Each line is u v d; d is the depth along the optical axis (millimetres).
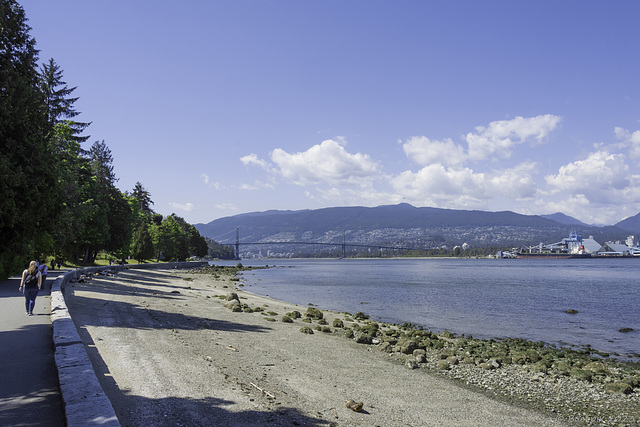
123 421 7395
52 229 26875
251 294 45406
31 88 25031
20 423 6254
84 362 8367
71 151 54906
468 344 21297
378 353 18031
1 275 30938
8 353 10062
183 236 135250
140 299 26969
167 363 11602
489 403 12078
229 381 10719
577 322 30609
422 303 41562
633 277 97812
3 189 21344
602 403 12555
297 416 8922
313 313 28234
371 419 9570
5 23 23938
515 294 52312
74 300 22109
